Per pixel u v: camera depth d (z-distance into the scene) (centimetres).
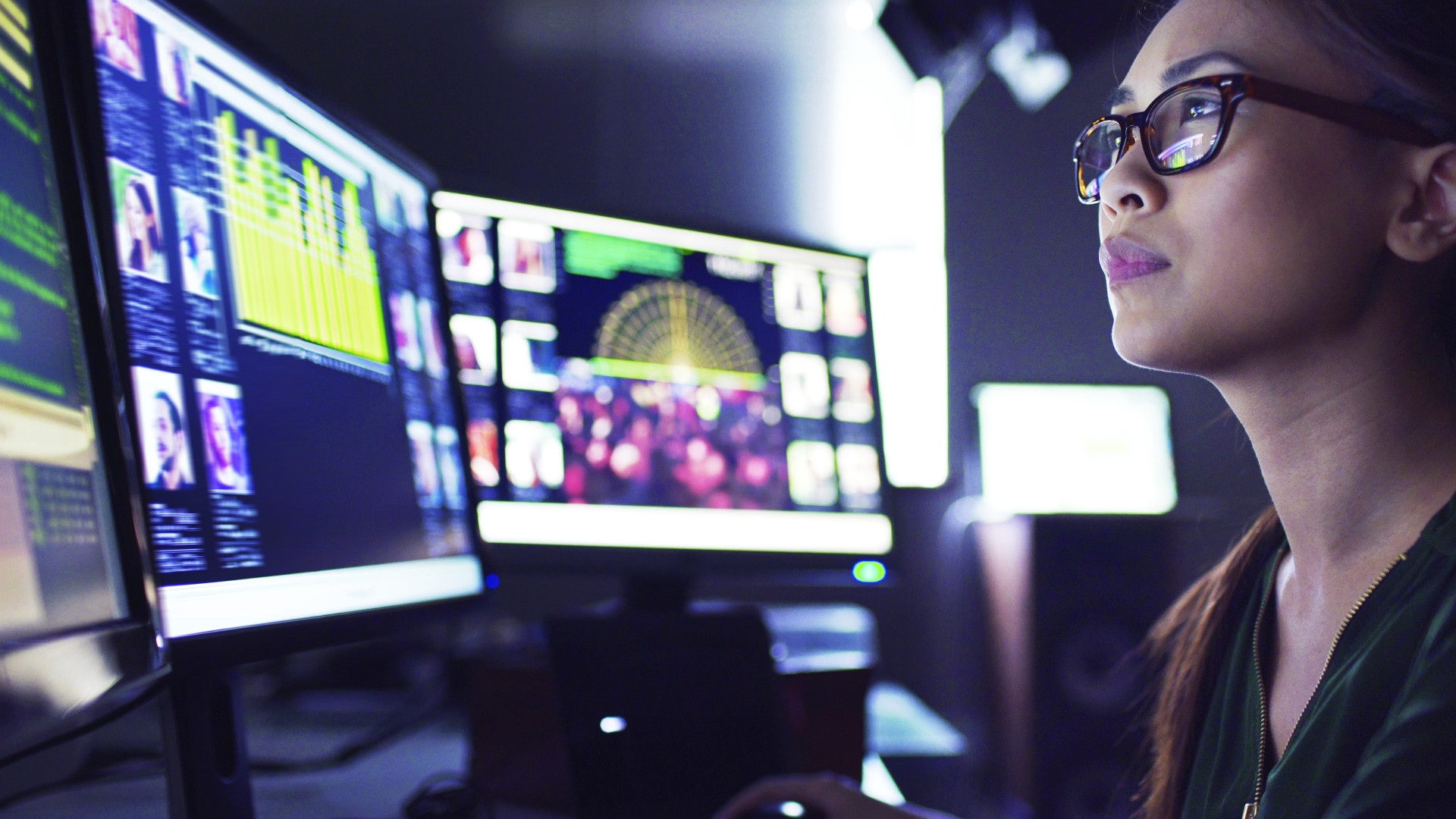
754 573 111
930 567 188
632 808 79
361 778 86
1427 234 46
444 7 146
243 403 52
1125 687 142
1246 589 63
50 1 41
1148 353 50
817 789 72
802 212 197
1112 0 153
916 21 159
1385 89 46
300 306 60
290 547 54
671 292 113
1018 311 212
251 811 55
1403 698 39
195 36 52
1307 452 51
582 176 173
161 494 44
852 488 119
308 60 147
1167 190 50
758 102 177
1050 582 144
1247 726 57
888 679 182
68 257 40
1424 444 48
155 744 91
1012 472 181
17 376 34
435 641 137
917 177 204
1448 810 34
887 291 200
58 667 32
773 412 117
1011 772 151
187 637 45
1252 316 47
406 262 78
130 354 43
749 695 84
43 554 34
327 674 126
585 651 83
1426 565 44
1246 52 49
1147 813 67
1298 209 47
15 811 73
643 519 106
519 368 103
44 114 40
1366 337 47
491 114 162
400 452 72
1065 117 213
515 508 100
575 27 154
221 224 52
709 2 148
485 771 90
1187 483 199
